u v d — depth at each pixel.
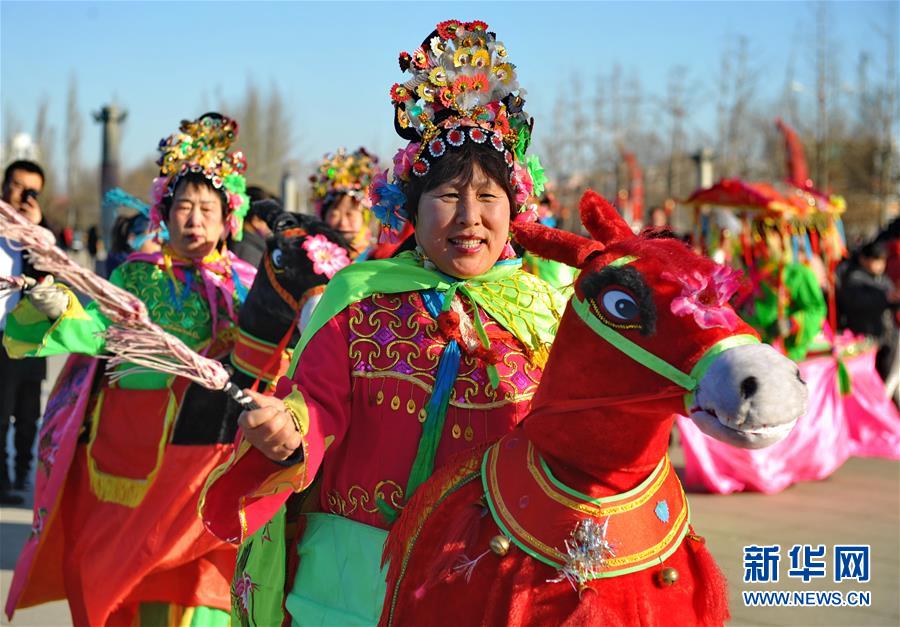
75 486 4.57
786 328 7.87
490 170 2.77
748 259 8.10
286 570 2.92
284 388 2.73
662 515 2.30
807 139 25.12
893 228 11.00
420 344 2.73
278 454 2.44
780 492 7.70
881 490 7.79
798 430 7.93
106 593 4.16
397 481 2.69
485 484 2.38
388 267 2.83
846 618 5.01
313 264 3.84
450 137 2.76
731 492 7.66
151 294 4.58
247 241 6.27
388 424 2.71
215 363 2.33
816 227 8.35
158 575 4.15
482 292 2.80
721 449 7.70
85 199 53.09
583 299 2.26
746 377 1.96
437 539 2.40
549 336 2.81
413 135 2.91
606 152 25.06
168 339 2.25
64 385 4.79
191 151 4.62
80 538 4.35
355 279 2.80
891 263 10.86
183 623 4.08
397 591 2.43
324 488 2.84
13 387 7.34
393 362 2.72
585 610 2.16
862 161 25.19
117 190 5.46
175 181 4.60
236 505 2.57
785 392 1.95
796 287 7.94
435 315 2.75
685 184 25.80
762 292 8.01
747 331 2.11
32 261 2.13
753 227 8.09
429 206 2.77
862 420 8.97
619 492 2.27
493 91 2.90
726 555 6.02
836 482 8.07
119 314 2.21
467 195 2.76
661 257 2.18
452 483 2.45
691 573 2.34
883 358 10.20
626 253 2.26
